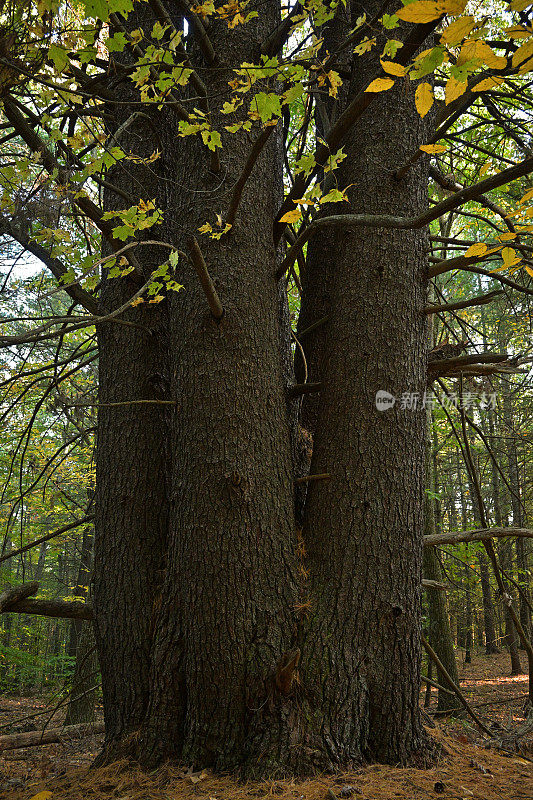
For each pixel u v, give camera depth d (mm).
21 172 2617
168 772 2811
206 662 2924
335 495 3225
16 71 2467
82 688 7133
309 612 3049
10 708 10258
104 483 3623
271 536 3076
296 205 3199
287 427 3393
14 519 4637
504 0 4297
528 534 3648
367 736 2924
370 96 2693
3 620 13320
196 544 3035
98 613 3475
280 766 2684
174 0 2984
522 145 4629
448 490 17312
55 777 3238
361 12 4164
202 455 3111
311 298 4395
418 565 3240
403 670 3051
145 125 3996
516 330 9617
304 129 3961
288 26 3453
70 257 2885
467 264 3230
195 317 3275
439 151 1839
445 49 1547
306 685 2902
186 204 3467
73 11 2855
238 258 3334
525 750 3576
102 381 3812
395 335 3355
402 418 3281
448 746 3350
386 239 3461
